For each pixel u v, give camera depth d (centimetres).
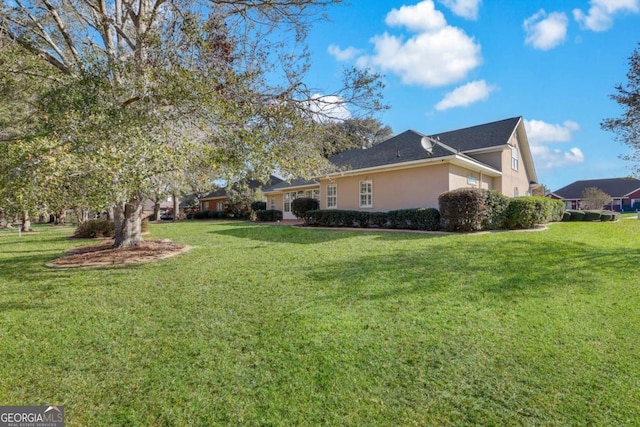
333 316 422
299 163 645
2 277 675
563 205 1698
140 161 456
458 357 320
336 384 284
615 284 533
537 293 493
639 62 904
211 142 619
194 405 264
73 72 618
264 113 580
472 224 1090
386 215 1357
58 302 512
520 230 1160
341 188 1728
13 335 394
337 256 773
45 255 979
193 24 525
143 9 754
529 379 284
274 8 654
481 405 254
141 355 342
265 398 269
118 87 549
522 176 2078
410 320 404
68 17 766
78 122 473
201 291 544
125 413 257
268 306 466
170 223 2528
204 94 517
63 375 310
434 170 1353
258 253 854
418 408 253
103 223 1573
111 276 664
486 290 507
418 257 729
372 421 241
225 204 3312
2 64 623
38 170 392
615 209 4547
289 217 2494
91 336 388
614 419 238
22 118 717
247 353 340
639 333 365
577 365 304
